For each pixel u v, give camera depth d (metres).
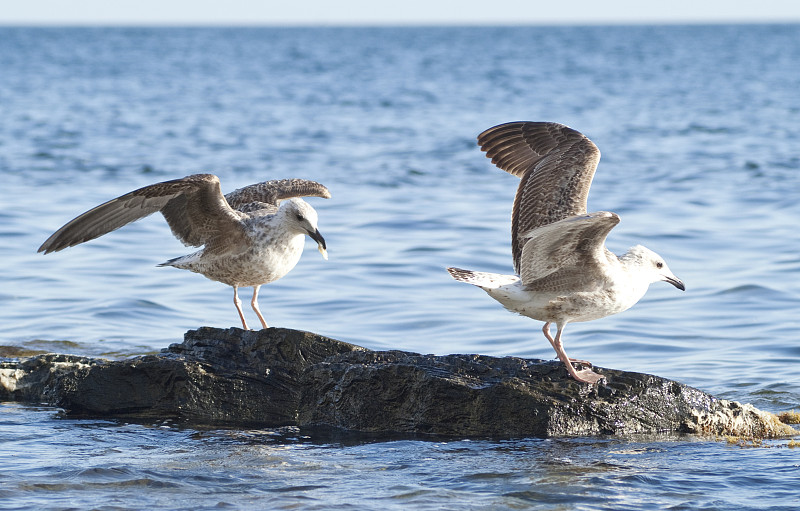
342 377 12.03
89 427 11.81
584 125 57.91
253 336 12.65
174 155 42.34
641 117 63.69
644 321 17.02
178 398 12.39
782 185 32.44
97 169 37.00
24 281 19.38
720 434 11.62
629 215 26.28
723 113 66.62
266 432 11.72
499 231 24.08
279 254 12.77
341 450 10.85
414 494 9.24
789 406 12.52
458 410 11.50
